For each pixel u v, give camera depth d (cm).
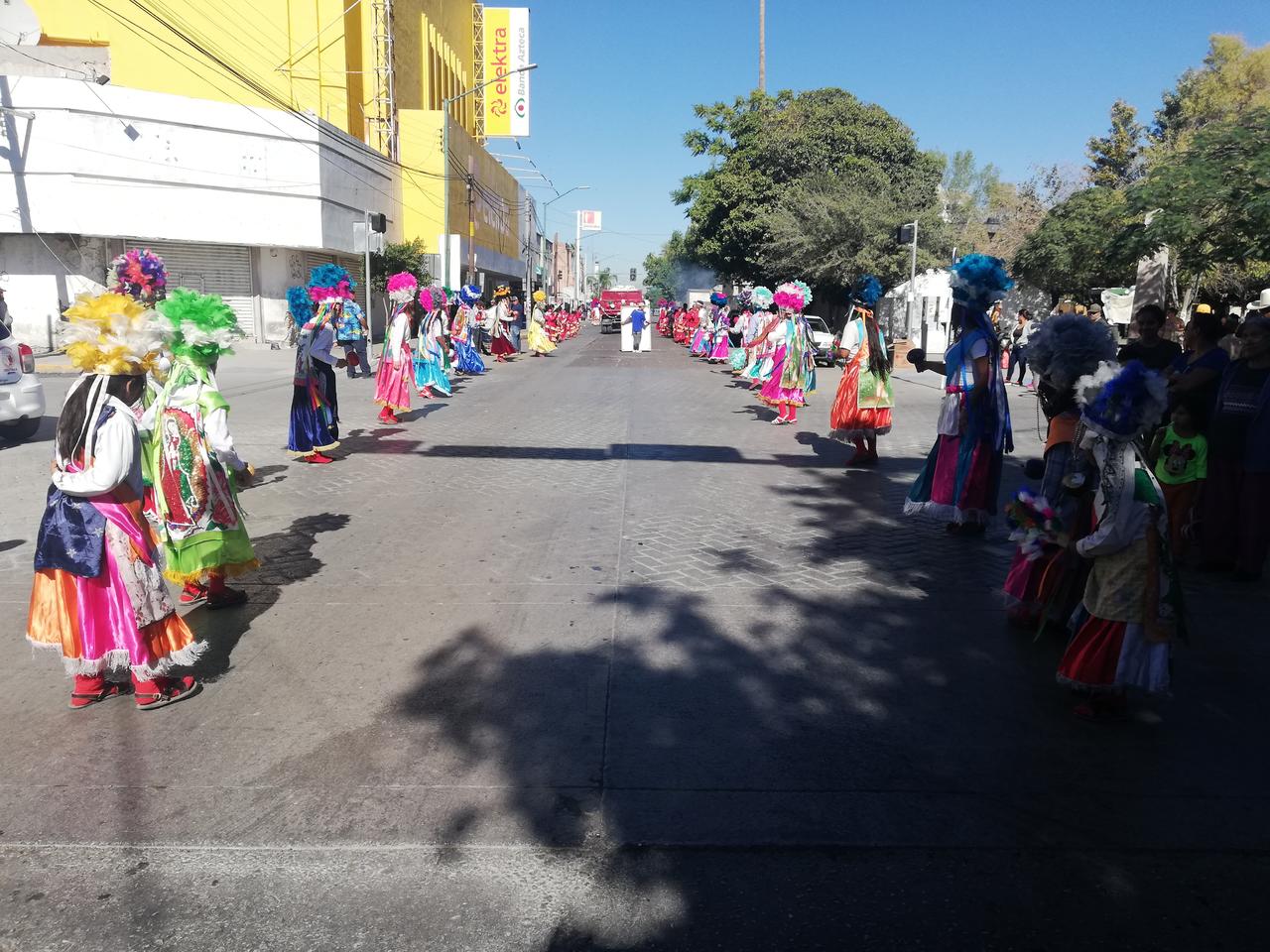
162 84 3088
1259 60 3819
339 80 3322
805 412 1498
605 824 338
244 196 2703
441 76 4703
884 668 473
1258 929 287
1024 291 3353
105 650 413
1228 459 625
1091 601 408
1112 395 387
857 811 347
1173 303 2050
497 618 539
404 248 3344
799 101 3975
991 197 5016
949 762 383
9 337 1084
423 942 280
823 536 724
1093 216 2883
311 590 586
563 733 405
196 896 299
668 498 850
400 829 335
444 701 434
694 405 1572
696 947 278
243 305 2839
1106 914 293
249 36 3175
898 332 3712
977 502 702
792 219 3506
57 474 396
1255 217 1214
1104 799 356
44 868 313
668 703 434
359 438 1161
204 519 519
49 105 2384
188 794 356
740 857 320
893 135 3822
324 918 290
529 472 961
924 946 279
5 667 471
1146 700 441
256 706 429
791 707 430
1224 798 358
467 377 2078
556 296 9419
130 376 404
